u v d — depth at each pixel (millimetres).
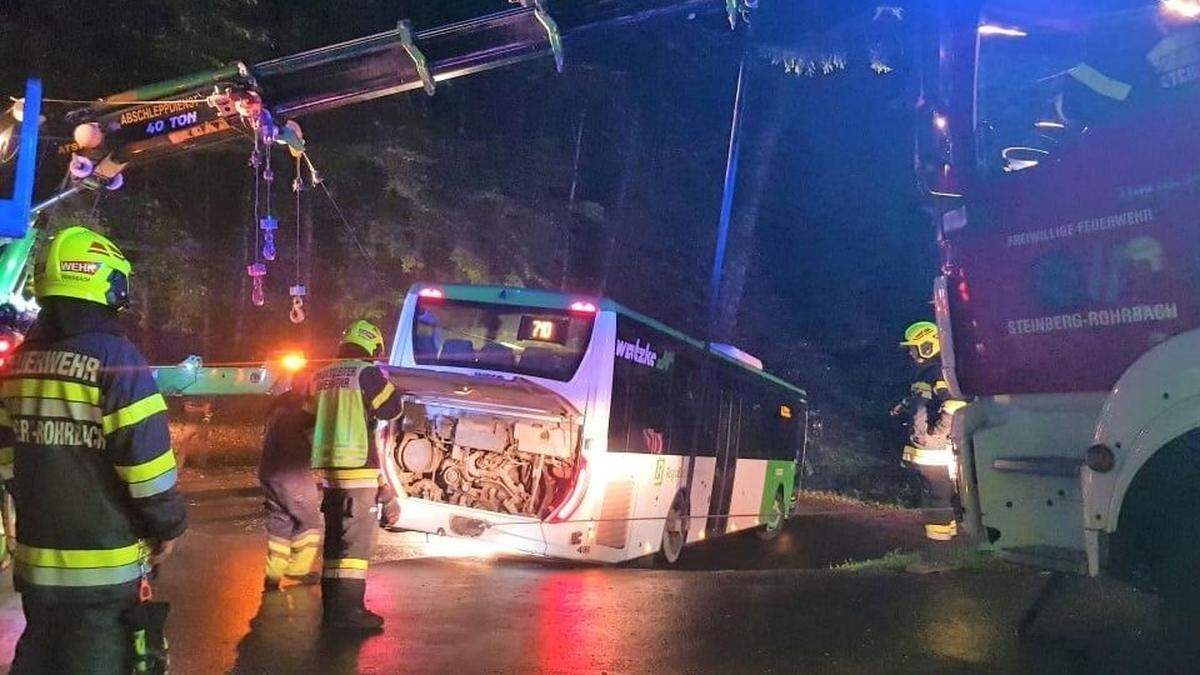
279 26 15828
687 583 8070
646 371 11258
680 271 23516
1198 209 5180
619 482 10570
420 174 17281
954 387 6383
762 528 16469
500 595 7582
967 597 6723
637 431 10992
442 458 10359
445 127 18703
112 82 14078
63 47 13672
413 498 10336
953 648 5711
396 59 7270
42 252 3877
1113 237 5527
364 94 7422
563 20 7109
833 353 28750
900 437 26391
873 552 14836
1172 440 5090
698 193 23703
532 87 20031
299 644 6109
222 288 17391
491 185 18719
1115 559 5418
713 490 13703
